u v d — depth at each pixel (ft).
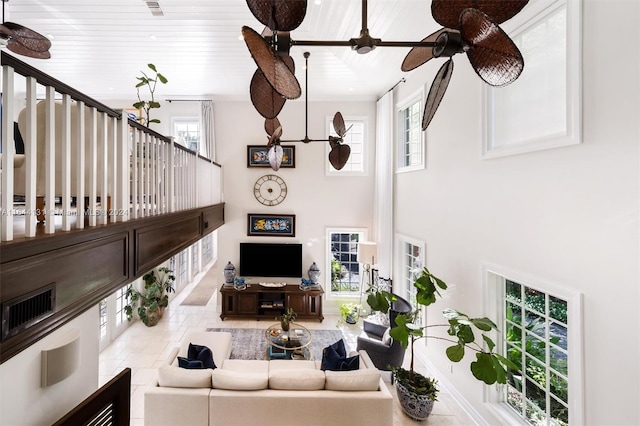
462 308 11.55
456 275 11.95
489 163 10.01
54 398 7.97
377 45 4.50
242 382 9.59
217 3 11.42
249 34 3.09
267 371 11.72
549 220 7.67
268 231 20.80
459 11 4.05
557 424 7.97
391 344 12.91
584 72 6.66
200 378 9.66
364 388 9.76
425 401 10.66
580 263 6.83
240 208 20.79
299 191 20.97
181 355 12.28
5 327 3.93
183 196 12.16
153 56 15.08
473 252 10.89
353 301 20.88
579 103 6.72
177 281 24.41
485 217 10.21
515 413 9.45
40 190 6.84
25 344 4.25
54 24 12.48
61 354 7.72
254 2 3.05
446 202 12.69
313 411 9.38
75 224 6.23
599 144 6.38
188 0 11.27
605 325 6.30
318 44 4.24
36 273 4.46
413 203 15.93
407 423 10.79
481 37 3.67
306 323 19.33
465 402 11.27
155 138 9.39
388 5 11.30
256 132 20.79
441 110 13.08
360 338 13.41
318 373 10.14
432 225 13.91
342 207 20.99
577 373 6.83
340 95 20.27
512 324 9.74
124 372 8.04
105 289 6.27
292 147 20.72
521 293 9.24
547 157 7.73
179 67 16.22
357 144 21.36
